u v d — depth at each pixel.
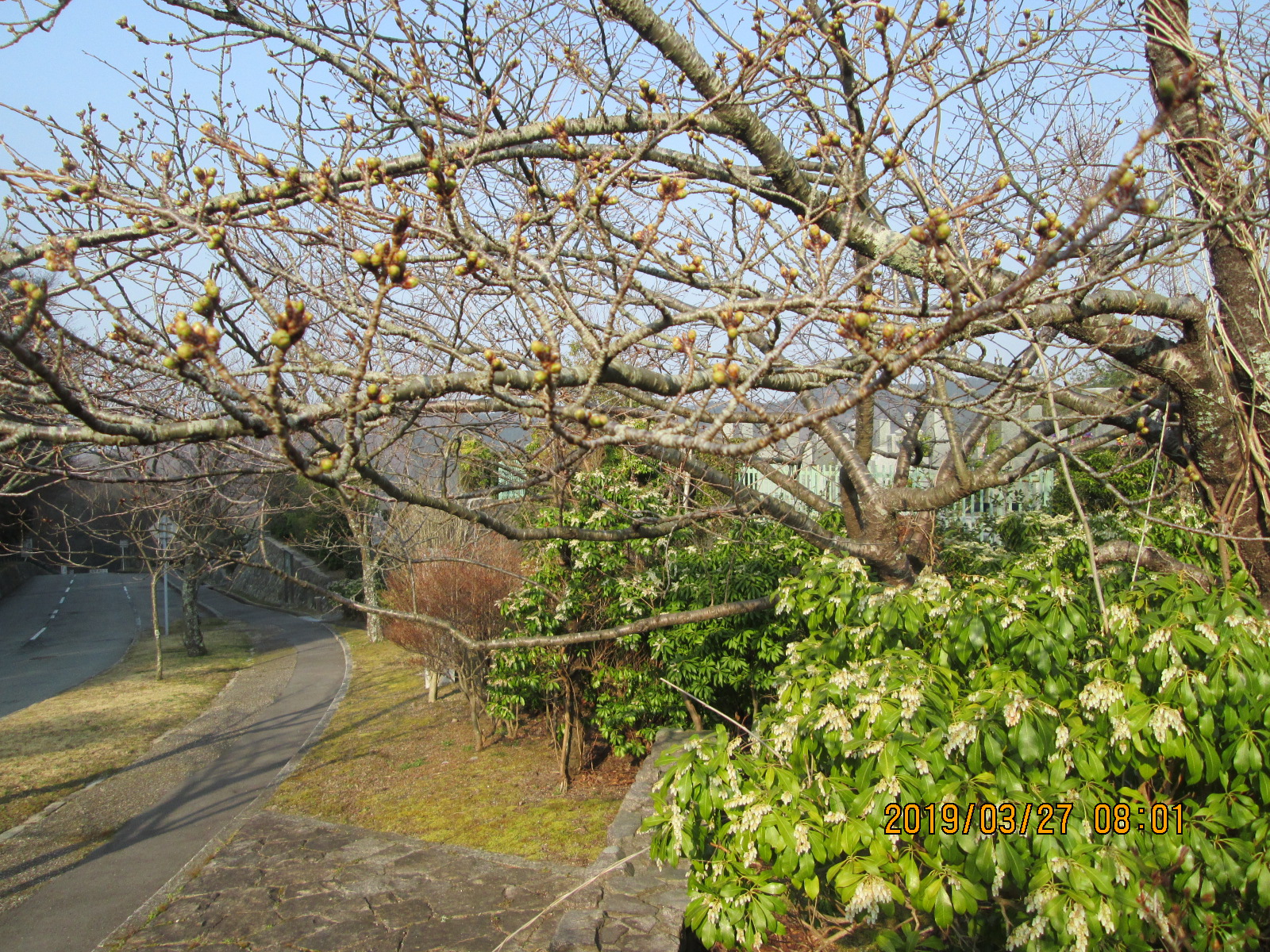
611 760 8.86
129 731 11.05
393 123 3.91
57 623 22.34
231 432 1.70
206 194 2.63
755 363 2.96
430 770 8.92
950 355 3.58
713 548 7.13
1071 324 3.45
